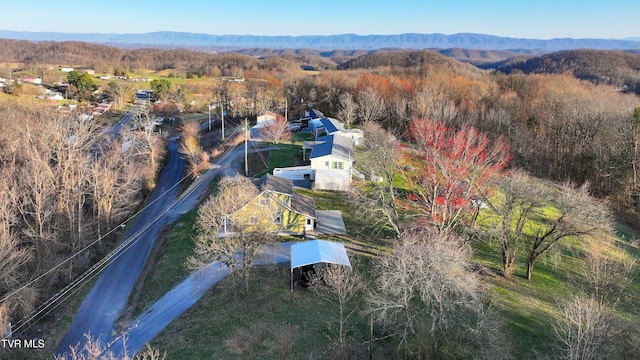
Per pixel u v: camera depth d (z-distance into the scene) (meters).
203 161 66.44
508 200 35.03
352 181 52.19
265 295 33.19
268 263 37.12
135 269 41.06
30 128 54.41
